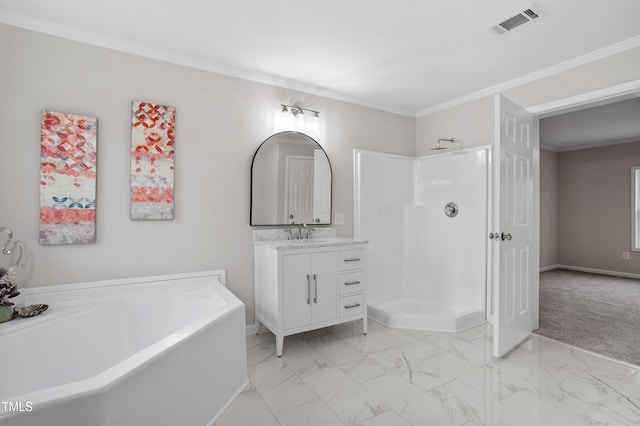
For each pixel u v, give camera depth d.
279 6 1.91
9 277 1.85
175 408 1.42
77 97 2.16
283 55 2.52
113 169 2.27
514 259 2.53
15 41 1.99
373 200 3.47
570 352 2.45
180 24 2.10
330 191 3.21
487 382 2.01
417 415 1.69
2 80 1.96
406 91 3.24
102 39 2.23
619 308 3.64
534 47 2.39
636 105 3.79
